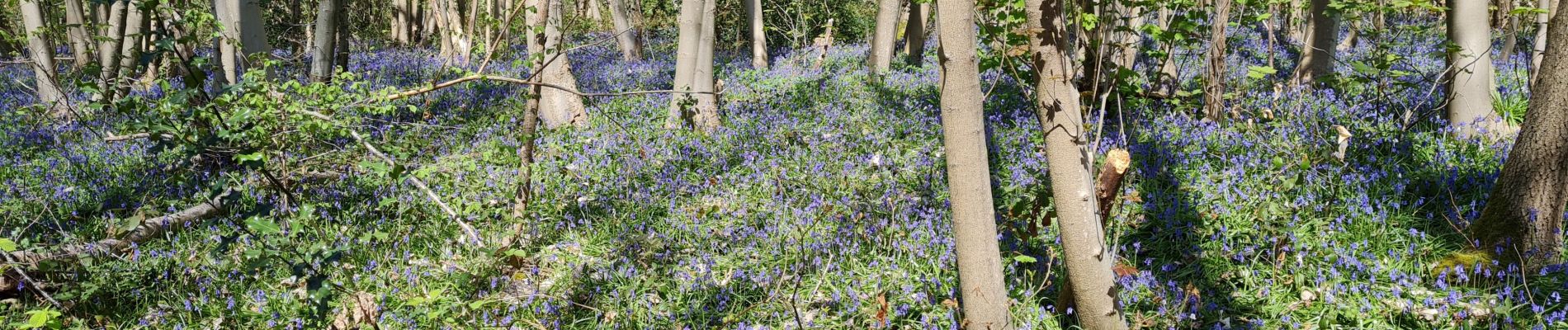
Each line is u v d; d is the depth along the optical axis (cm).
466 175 734
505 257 530
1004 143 798
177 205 634
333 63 1048
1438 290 464
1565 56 441
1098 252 366
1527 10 888
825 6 2100
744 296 490
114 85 416
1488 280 470
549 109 977
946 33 327
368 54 2027
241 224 528
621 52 2067
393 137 906
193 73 377
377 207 624
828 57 1795
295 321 441
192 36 375
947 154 355
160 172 691
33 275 479
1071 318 432
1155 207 581
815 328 449
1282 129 758
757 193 696
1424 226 550
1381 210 545
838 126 920
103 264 505
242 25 930
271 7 2195
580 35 2233
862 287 492
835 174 725
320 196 646
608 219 623
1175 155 700
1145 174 655
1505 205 484
